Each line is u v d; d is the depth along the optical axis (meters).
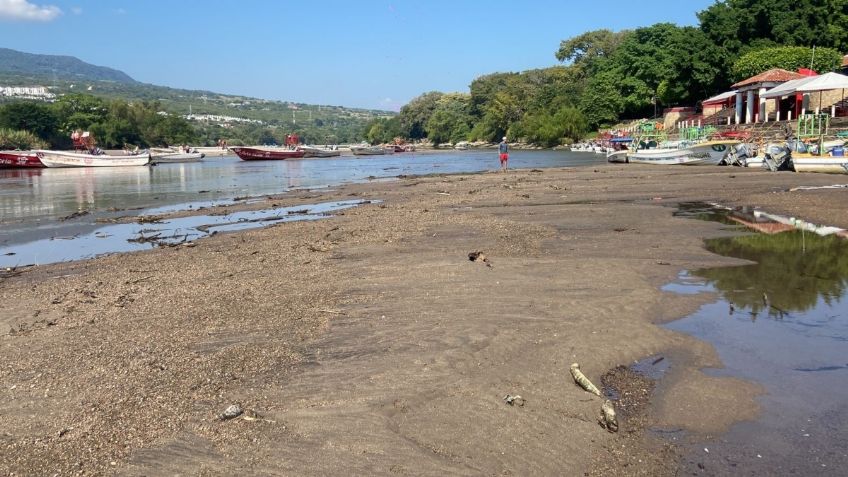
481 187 28.41
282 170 53.69
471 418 5.32
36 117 102.81
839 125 40.38
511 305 8.62
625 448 4.91
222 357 6.89
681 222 16.08
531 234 14.59
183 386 6.11
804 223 15.59
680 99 76.94
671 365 6.59
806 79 40.75
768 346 7.11
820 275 10.31
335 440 4.98
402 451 4.80
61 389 6.18
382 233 15.38
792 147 30.45
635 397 5.84
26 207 25.33
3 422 5.52
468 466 4.61
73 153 62.56
